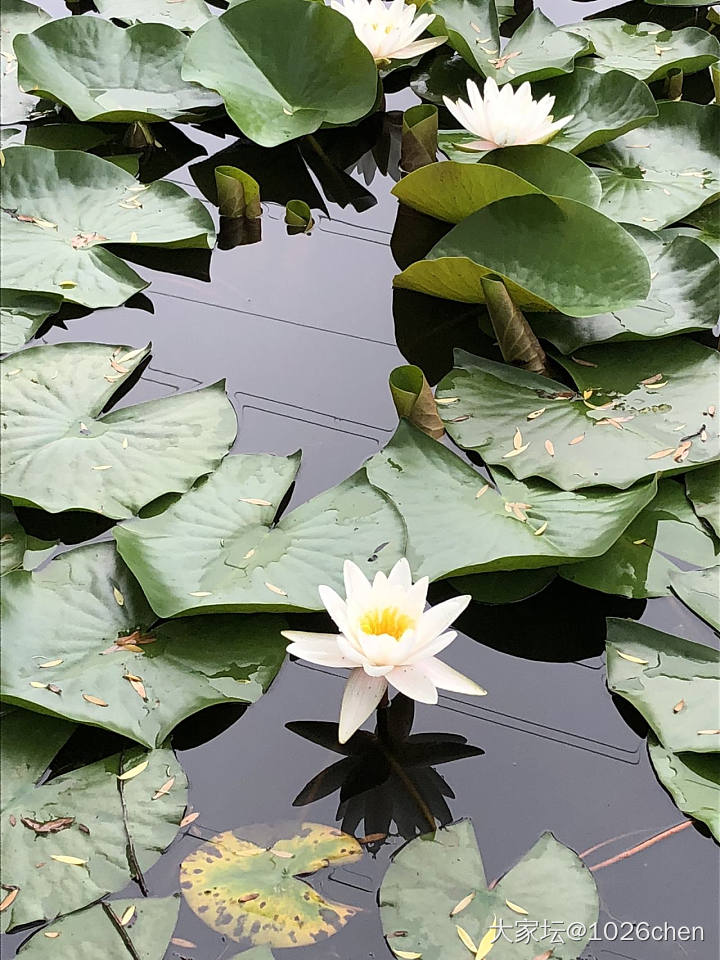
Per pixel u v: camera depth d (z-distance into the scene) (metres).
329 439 1.52
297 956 1.23
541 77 1.86
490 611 1.42
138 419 1.49
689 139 1.83
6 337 1.55
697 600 1.41
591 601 1.43
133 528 1.40
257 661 1.35
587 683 1.38
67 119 1.82
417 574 1.39
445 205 1.70
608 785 1.32
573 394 1.55
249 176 1.71
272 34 1.80
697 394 1.54
